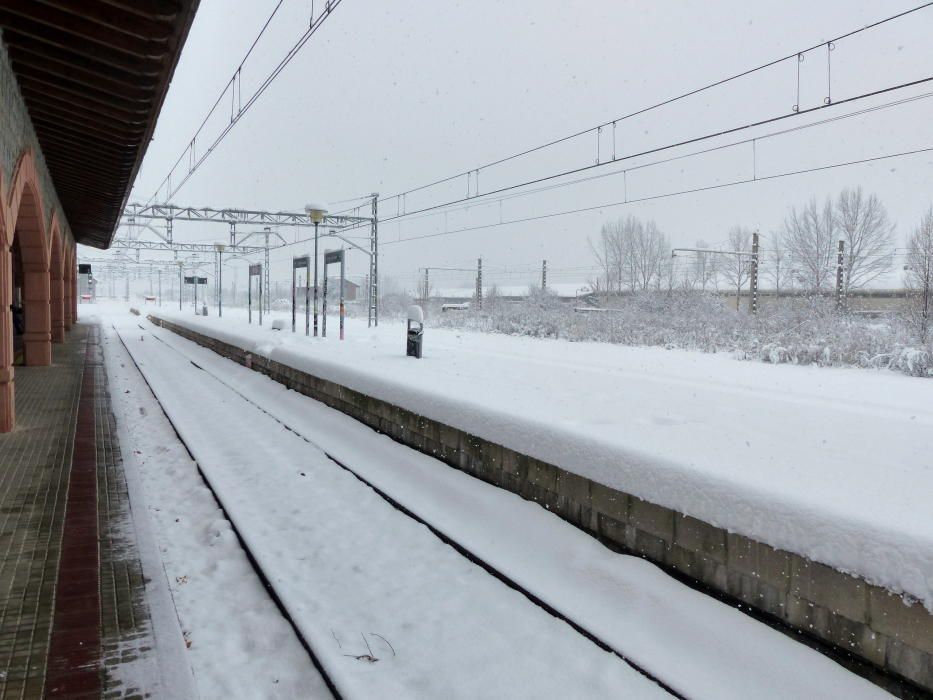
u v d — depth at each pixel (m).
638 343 19.53
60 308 19.75
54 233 14.82
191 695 2.77
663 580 3.83
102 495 5.48
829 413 6.52
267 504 5.68
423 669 3.23
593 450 4.57
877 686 2.83
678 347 17.84
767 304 22.70
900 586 2.77
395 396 7.53
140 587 3.79
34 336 13.71
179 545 4.81
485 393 7.03
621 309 29.84
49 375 12.48
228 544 4.81
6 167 6.64
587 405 6.52
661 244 44.25
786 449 4.60
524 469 5.25
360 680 3.11
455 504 5.53
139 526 4.79
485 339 20.36
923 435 5.34
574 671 3.21
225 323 24.08
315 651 3.32
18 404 9.39
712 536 3.63
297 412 9.79
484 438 5.81
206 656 3.36
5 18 5.83
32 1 5.42
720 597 3.60
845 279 32.47
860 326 16.00
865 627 2.90
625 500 4.23
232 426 8.84
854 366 12.91
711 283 45.09
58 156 10.72
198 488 6.05
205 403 10.60
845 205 33.56
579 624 3.57
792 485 3.51
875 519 2.95
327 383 9.66
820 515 3.13
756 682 3.00
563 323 23.77
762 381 10.16
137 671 2.93
